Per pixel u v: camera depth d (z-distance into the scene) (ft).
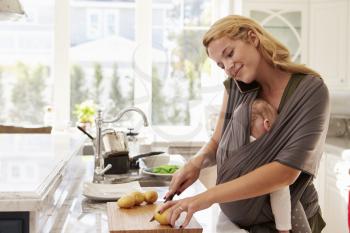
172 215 5.17
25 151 7.96
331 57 14.40
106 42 15.89
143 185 8.48
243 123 5.96
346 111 14.33
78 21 15.81
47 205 5.41
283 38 14.87
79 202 6.90
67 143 9.27
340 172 12.50
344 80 14.17
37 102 15.76
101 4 15.83
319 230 6.77
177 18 15.99
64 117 15.76
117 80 15.94
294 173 5.53
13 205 4.82
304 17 14.78
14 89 15.66
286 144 5.69
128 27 15.96
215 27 5.87
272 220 6.09
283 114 5.74
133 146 10.93
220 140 6.41
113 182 8.32
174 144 12.59
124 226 5.27
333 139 15.05
